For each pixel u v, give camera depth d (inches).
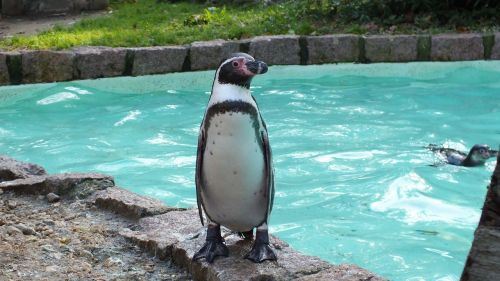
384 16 367.9
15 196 174.7
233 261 138.6
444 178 216.7
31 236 155.6
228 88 131.4
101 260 148.0
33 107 291.9
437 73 330.6
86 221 161.9
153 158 236.7
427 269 170.7
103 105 295.3
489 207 109.5
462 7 371.9
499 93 303.3
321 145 245.4
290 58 336.5
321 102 294.4
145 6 458.0
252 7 425.4
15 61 309.7
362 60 339.9
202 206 139.3
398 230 188.5
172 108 291.3
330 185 213.8
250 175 133.4
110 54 319.6
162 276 142.6
